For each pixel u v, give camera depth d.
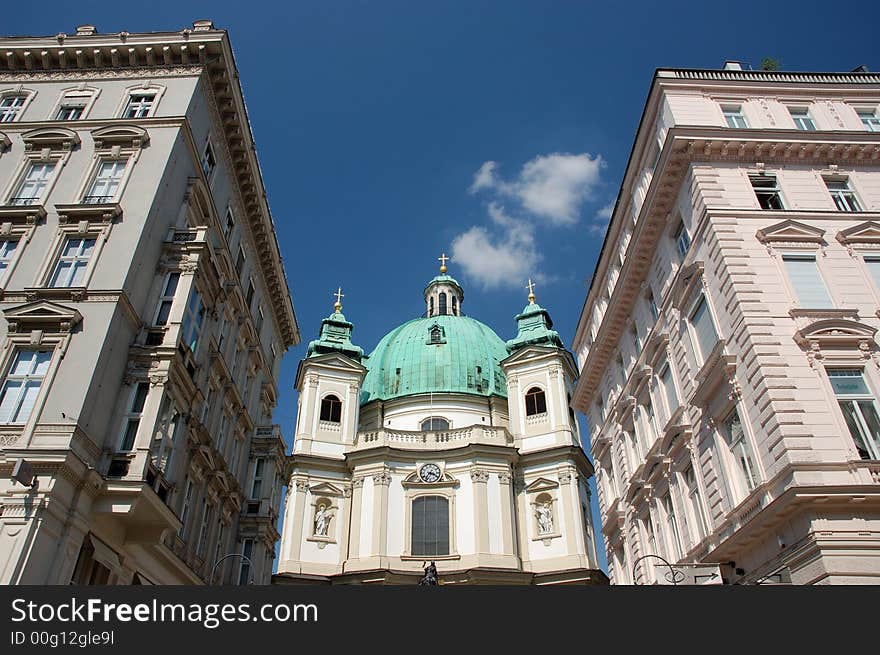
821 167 27.33
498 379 69.25
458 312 83.88
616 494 36.25
